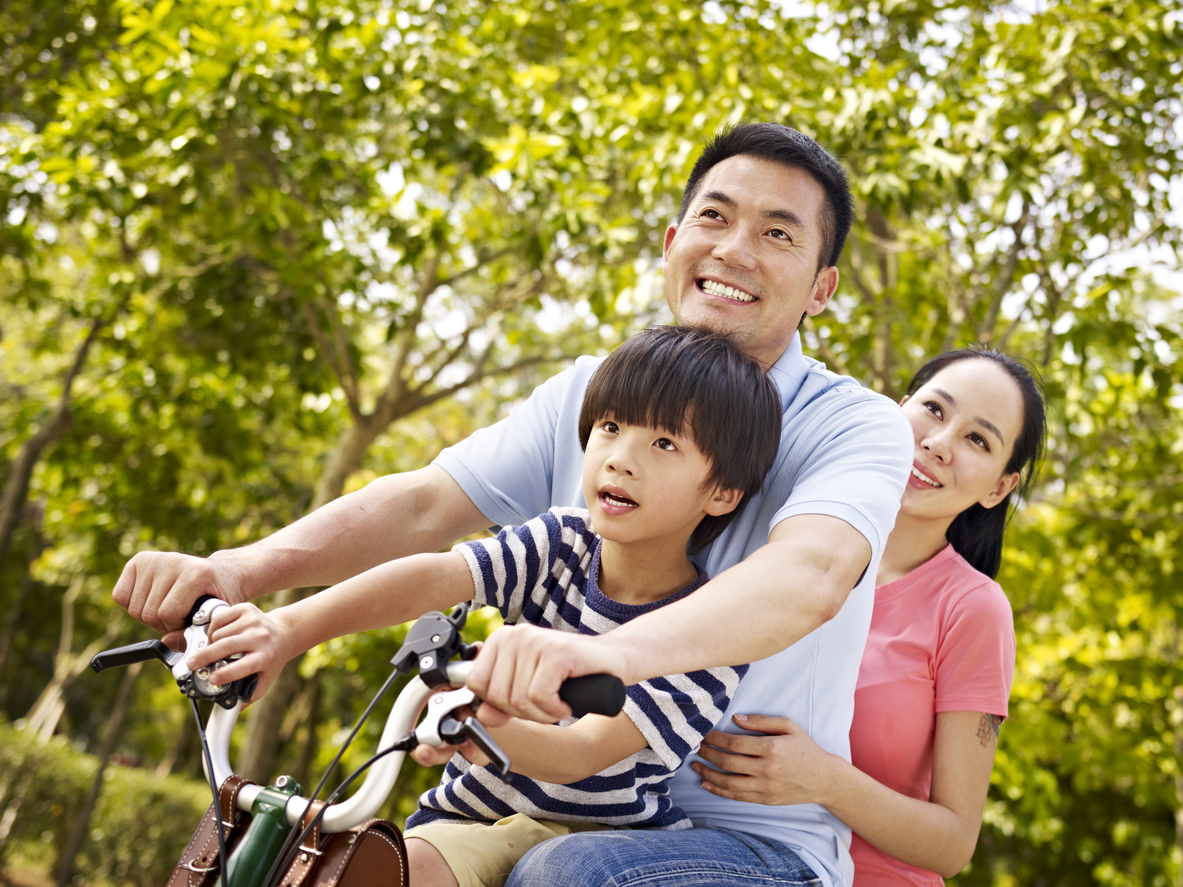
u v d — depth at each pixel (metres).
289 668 6.36
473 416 10.45
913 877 1.59
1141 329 4.74
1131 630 6.64
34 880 9.12
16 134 6.57
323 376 6.84
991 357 1.98
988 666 1.67
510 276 7.70
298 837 0.93
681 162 4.63
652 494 1.08
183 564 1.08
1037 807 5.64
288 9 5.58
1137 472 5.86
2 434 10.22
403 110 5.59
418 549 1.38
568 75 6.08
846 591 1.04
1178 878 7.95
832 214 1.43
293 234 5.88
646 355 1.12
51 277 9.30
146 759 18.02
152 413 8.30
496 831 1.14
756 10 5.41
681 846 1.10
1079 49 4.55
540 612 1.23
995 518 2.03
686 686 1.11
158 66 5.25
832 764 1.30
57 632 15.09
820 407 1.34
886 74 4.56
